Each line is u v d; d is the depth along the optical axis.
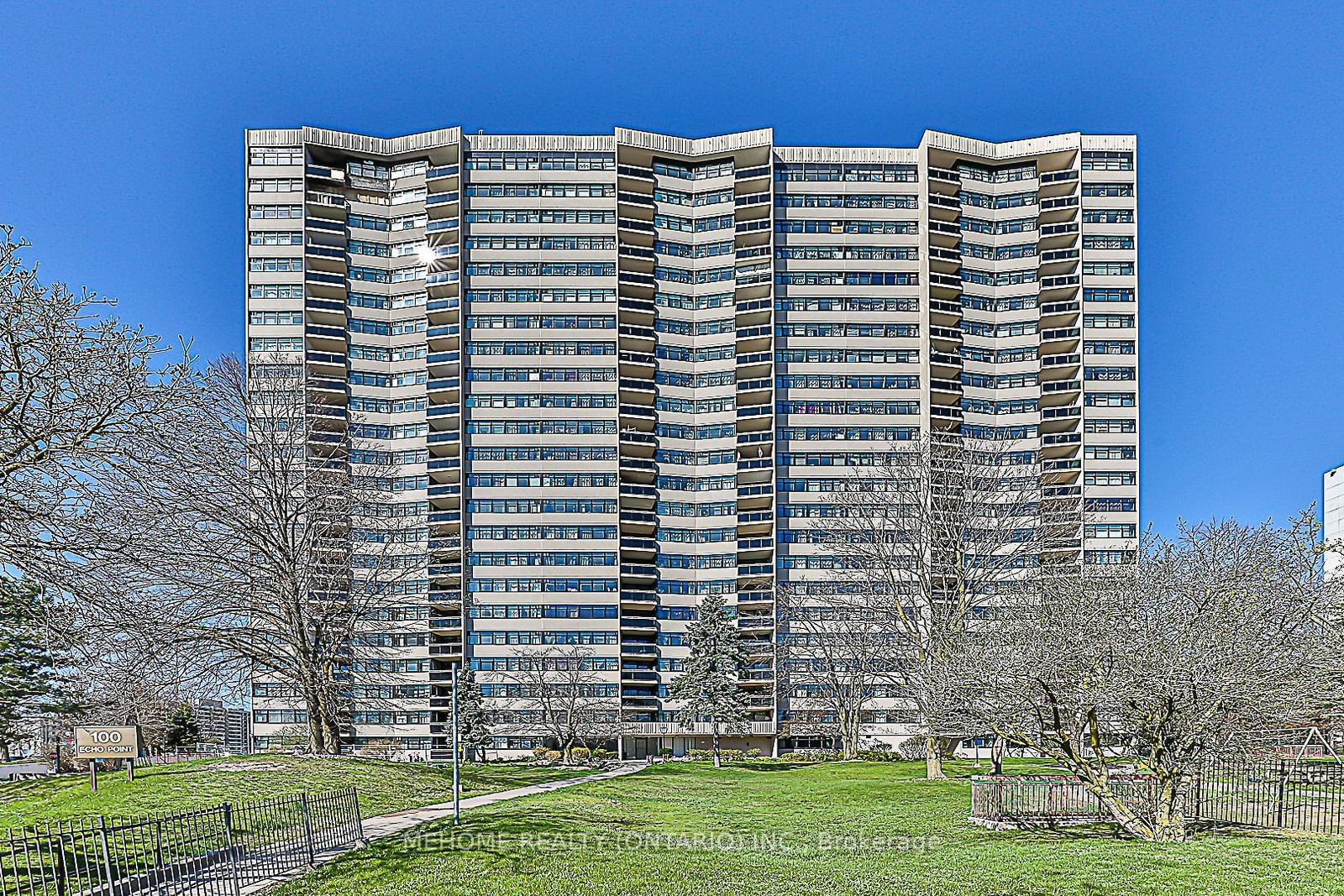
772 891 18.77
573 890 18.84
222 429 42.47
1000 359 98.94
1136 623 23.95
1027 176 101.19
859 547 55.97
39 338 20.11
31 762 69.44
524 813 30.67
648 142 100.38
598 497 94.69
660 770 59.81
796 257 99.50
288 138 97.19
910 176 100.44
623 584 94.56
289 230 96.19
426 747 89.75
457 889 18.92
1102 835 25.08
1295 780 27.67
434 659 91.19
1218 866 19.80
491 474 94.81
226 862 19.08
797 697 88.25
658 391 98.56
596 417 95.94
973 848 23.50
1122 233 98.25
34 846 16.27
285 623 45.38
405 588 62.88
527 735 88.88
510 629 92.31
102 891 16.67
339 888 19.17
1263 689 22.55
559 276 98.12
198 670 43.06
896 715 88.25
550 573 93.38
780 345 98.12
